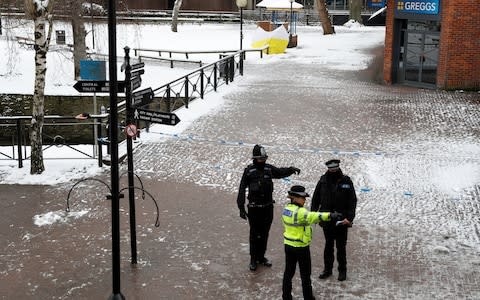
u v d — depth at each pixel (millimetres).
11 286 9000
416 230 10898
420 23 24656
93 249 10242
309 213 8086
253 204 9195
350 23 51469
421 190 12867
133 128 9312
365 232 10797
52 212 11836
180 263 9711
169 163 14680
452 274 9250
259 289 8859
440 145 15938
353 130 17391
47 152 15734
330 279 9086
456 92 23422
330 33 44062
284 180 13359
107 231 10977
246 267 9555
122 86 11500
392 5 25078
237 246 10328
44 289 8922
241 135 16875
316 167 14211
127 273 9359
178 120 9531
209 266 9602
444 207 11984
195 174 13945
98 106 26484
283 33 35281
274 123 18156
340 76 27125
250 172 9211
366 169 14086
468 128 17688
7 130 23328
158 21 52750
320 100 21516
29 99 27219
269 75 27281
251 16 57062
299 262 8242
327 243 9062
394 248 10172
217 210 11898
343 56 33375
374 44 38312
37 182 13555
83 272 9438
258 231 9312
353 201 8836
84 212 11852
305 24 54625
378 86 24859
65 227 11164
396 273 9281
